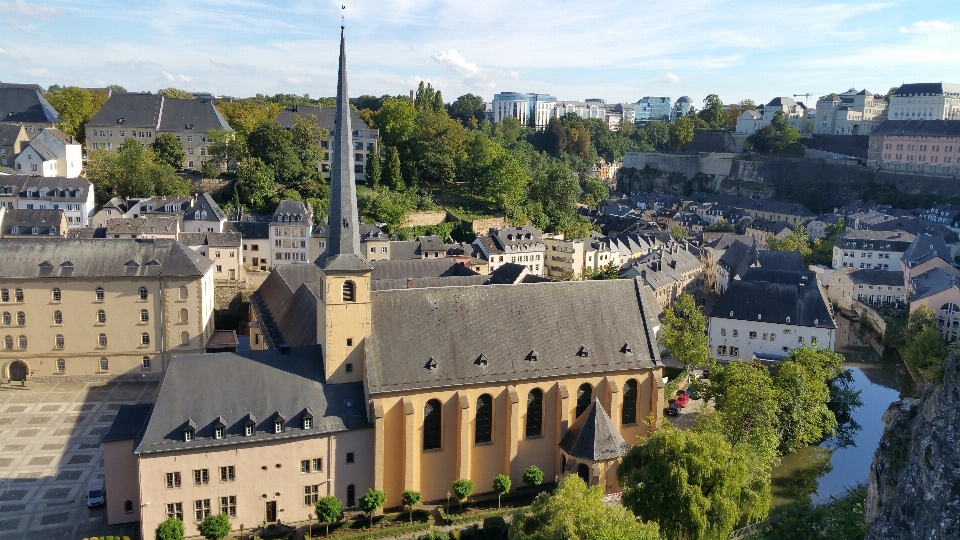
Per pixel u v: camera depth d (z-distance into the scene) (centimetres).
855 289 18762
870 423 11525
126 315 11769
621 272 18088
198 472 7212
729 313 14562
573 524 5450
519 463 8356
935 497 4853
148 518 7112
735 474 6562
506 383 8150
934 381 5603
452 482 8144
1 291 11394
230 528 7262
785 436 9625
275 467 7450
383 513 7781
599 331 8819
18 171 19900
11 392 11212
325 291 7656
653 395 8875
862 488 7188
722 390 9800
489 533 7231
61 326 11600
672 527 6425
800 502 7550
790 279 16725
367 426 7694
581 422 8225
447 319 8269
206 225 17212
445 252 17600
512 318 8531
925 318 14675
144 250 11981
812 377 10306
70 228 16788
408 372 7844
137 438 7306
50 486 8350
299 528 7506
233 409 7400
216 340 12812
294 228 17325
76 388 11488
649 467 6600
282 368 7775
